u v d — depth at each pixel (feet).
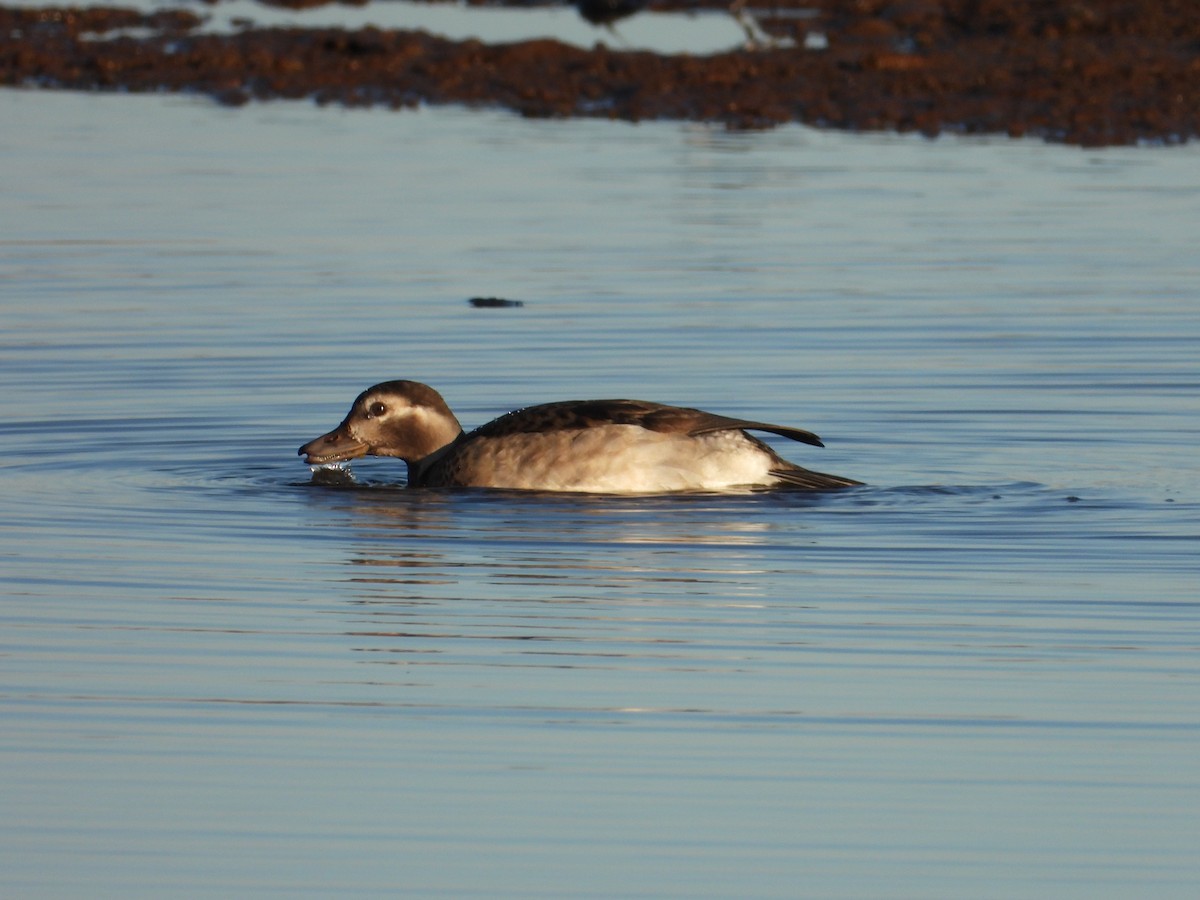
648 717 33.50
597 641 37.65
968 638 37.78
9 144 106.22
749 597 40.47
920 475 50.88
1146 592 40.78
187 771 31.19
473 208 90.12
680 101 120.16
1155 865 28.02
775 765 31.45
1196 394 59.52
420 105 121.29
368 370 62.69
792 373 61.98
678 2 158.51
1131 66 123.54
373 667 36.17
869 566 42.73
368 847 28.50
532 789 30.48
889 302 71.77
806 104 118.83
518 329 68.03
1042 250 81.20
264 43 136.87
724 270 77.46
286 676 35.70
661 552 43.91
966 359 63.77
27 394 59.57
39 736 32.63
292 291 73.82
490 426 50.80
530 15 153.69
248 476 51.55
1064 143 107.96
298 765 31.42
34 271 76.84
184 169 99.35
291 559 43.62
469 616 39.32
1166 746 32.19
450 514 47.34
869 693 34.68
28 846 28.50
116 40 138.62
